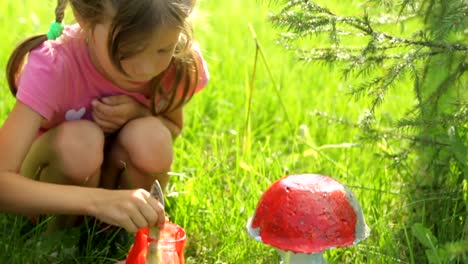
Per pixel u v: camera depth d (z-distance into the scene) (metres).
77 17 2.26
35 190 2.27
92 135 2.41
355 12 3.18
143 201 2.19
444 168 2.51
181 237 2.15
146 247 2.09
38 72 2.35
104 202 2.22
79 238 2.43
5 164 2.30
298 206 2.06
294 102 3.25
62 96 2.39
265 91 3.31
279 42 2.45
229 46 3.68
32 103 2.34
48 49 2.37
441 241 2.40
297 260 2.10
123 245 2.47
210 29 3.76
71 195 2.25
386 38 2.32
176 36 2.18
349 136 2.99
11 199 2.27
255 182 2.62
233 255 2.43
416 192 2.55
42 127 2.48
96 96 2.44
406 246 2.44
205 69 2.52
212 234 2.50
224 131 3.03
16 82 2.45
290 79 3.43
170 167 2.54
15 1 4.16
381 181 2.64
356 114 3.12
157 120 2.47
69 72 2.38
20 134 2.33
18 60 2.41
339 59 2.39
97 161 2.41
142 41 2.14
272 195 2.10
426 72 2.38
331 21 2.32
